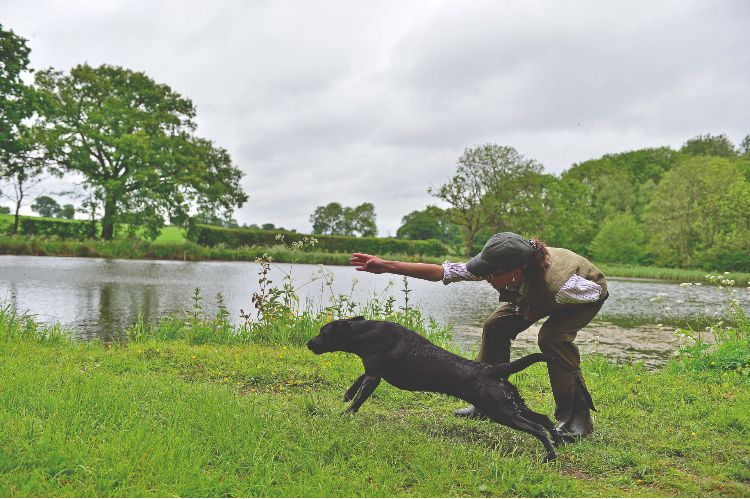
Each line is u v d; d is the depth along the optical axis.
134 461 3.20
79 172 38.66
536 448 4.21
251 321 9.16
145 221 38.22
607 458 3.99
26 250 32.03
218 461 3.40
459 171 57.47
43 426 3.63
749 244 42.72
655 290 25.05
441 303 16.17
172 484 3.01
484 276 4.50
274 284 19.03
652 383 6.48
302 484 3.13
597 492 3.38
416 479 3.43
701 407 5.35
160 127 41.44
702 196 48.28
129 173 39.62
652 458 4.01
